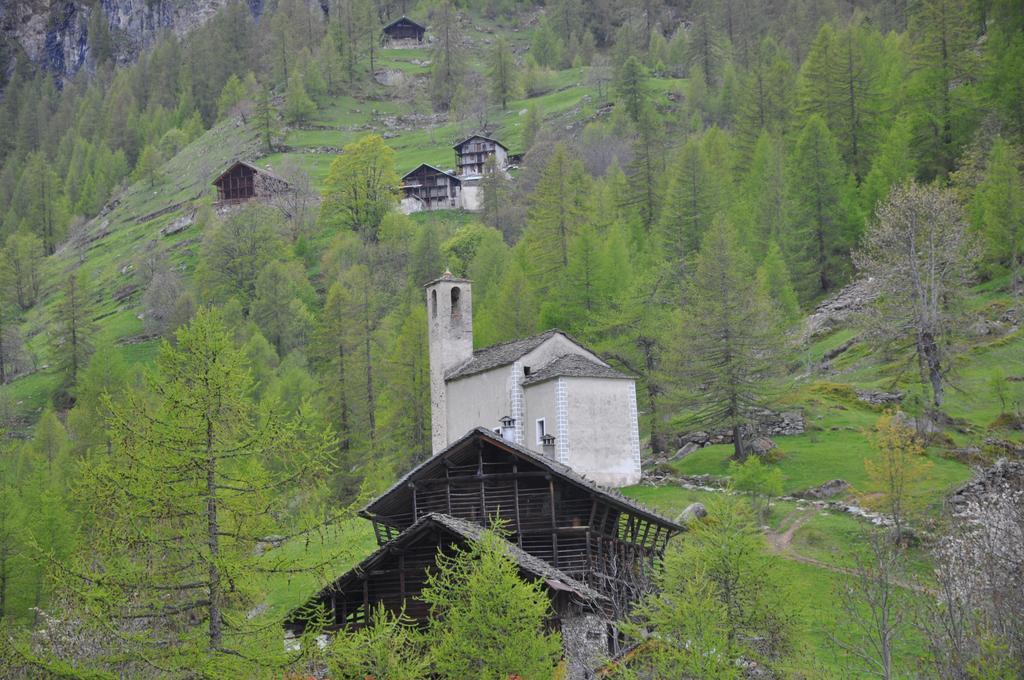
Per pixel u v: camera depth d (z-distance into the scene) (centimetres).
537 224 10012
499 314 8156
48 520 5044
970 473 5472
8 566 4884
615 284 7806
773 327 6656
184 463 2669
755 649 3181
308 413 3191
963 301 7044
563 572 3712
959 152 10700
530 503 3916
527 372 6125
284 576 2780
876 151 11562
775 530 5019
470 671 2916
